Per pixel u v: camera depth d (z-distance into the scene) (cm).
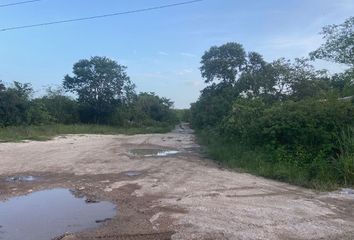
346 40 2030
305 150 1516
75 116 5622
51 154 2005
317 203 1018
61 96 5562
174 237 748
